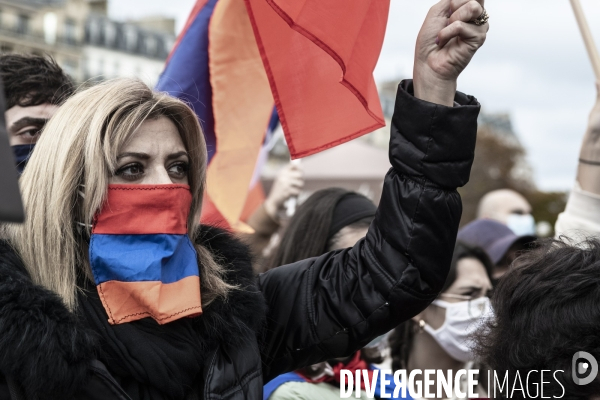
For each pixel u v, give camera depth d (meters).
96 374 1.92
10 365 1.84
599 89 3.25
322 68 2.41
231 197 3.28
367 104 2.22
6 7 44.59
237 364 2.09
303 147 2.41
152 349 1.99
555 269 2.04
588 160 3.21
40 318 1.87
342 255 2.33
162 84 3.33
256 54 3.30
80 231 2.09
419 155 2.15
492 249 4.67
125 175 2.09
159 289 2.02
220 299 2.14
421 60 2.18
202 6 3.34
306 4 2.11
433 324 3.43
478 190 38.84
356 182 9.52
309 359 2.30
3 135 1.20
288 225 3.17
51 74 2.91
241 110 3.29
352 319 2.23
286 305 2.31
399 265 2.18
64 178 2.04
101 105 2.07
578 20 3.29
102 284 2.03
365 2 2.17
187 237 2.16
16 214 1.18
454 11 2.15
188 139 2.20
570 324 1.94
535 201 37.03
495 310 2.16
